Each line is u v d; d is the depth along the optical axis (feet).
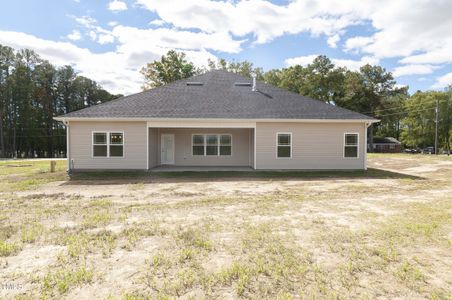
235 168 53.78
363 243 14.35
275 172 47.47
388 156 100.42
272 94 57.06
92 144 48.08
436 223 17.70
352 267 11.55
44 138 170.30
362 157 51.06
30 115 161.58
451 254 13.01
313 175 44.09
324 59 155.22
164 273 11.10
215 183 36.35
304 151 50.57
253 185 34.68
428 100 180.96
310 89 150.41
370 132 168.55
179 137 58.75
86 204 23.90
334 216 19.66
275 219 18.92
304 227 17.04
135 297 9.30
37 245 14.15
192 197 27.07
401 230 16.31
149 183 36.45
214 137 58.90
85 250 13.44
